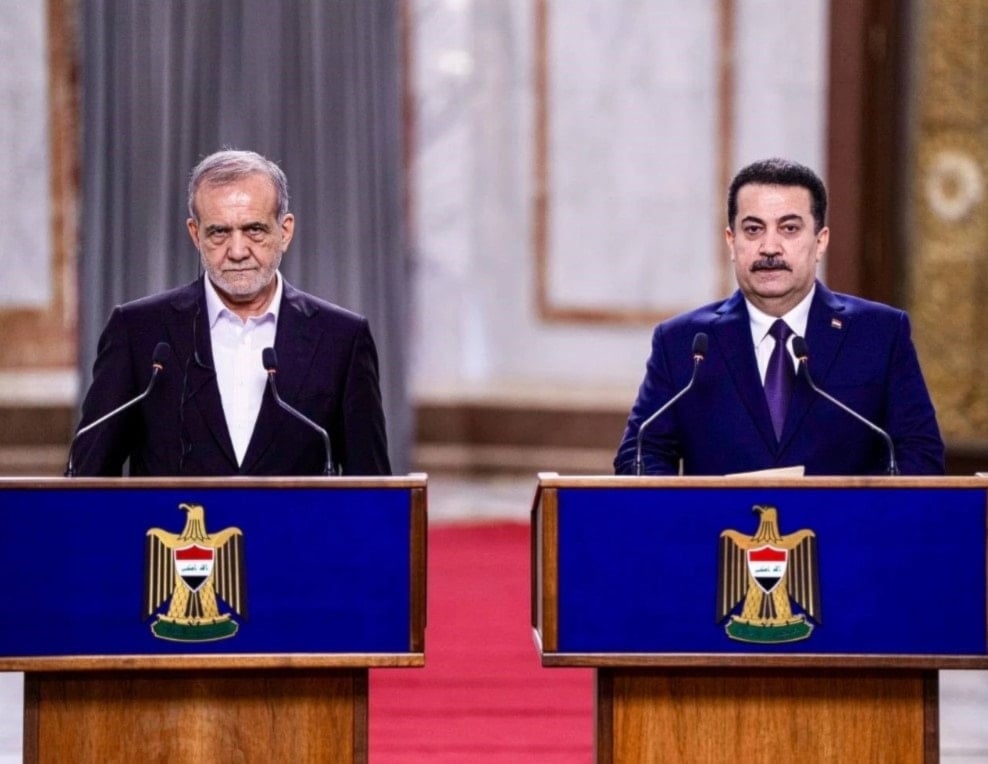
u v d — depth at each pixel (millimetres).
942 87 27391
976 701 17094
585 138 32219
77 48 31594
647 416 11859
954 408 28109
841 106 27266
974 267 27734
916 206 27609
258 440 11352
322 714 10125
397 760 14562
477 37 32312
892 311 11852
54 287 32031
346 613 9836
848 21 27156
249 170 11234
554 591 9891
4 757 15023
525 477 32312
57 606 9750
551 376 32844
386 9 25391
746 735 10211
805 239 11391
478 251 32781
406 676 17688
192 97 24141
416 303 32688
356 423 11562
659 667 10086
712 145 31703
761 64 31312
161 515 9781
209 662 9758
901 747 10203
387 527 9852
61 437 31312
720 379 11680
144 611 9773
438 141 32375
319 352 11539
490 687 17219
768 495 9922
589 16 32000
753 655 9898
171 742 10102
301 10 24938
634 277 32281
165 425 11367
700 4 31562
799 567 9906
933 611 9914
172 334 11477
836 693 10203
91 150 23953
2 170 31625
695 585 9914
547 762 14500
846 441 11523
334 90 25141
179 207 24000
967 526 9906
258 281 11195
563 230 32469
